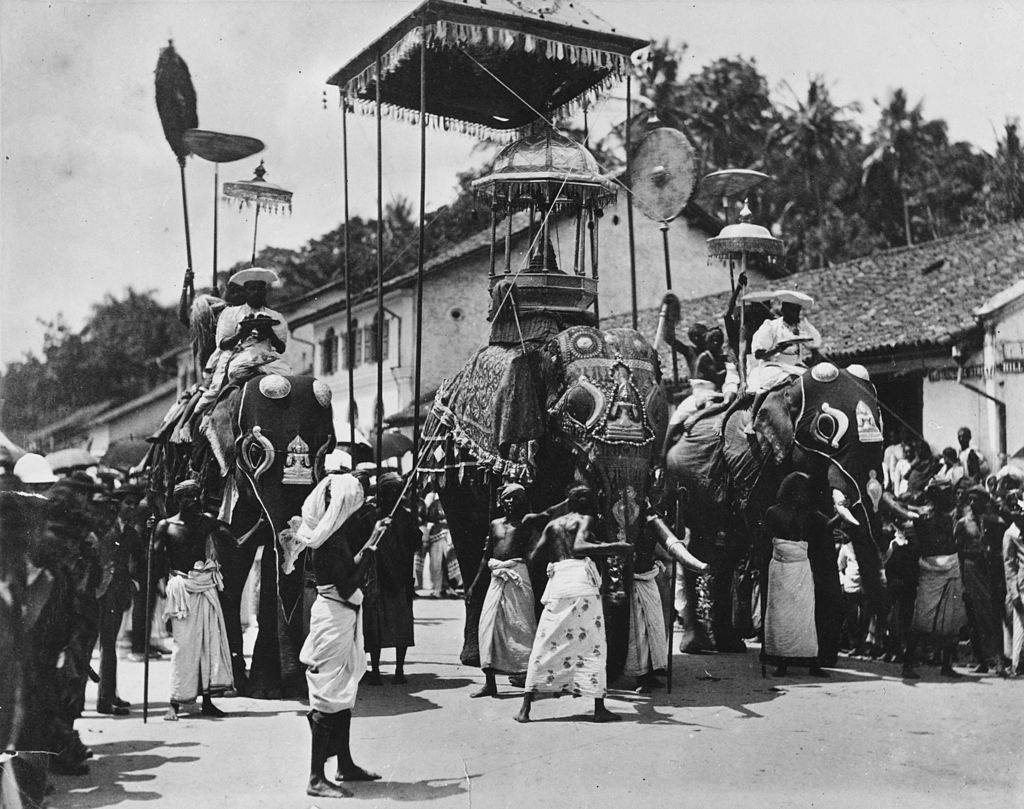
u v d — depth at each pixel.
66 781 6.41
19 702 6.40
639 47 10.46
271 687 8.73
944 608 8.99
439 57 10.81
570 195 9.95
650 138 11.26
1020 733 7.22
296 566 8.73
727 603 10.74
